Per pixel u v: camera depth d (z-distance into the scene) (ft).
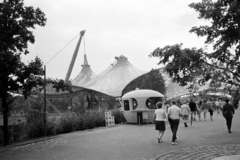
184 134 39.40
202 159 22.20
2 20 35.35
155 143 32.19
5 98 40.04
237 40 15.42
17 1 37.19
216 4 15.19
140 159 23.65
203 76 16.89
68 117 59.77
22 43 39.24
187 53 16.72
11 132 48.96
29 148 33.81
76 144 34.86
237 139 31.94
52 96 209.67
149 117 64.23
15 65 36.73
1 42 36.58
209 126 49.44
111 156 25.62
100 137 40.78
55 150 30.99
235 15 14.65
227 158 21.48
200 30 16.42
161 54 17.67
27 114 54.54
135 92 67.31
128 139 36.94
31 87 40.96
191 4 16.34
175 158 23.02
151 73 186.50
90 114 65.98
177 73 18.30
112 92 229.25
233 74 16.53
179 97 223.30
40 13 39.11
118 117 72.74
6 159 27.07
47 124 52.01
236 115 79.41
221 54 16.02
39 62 40.11
